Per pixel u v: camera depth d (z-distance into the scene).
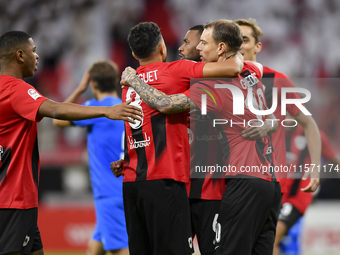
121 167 12.14
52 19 43.53
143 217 11.33
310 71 41.81
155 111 11.11
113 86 17.33
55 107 10.66
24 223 10.89
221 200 11.63
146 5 44.00
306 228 25.52
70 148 36.06
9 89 10.88
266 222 11.85
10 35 11.41
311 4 42.09
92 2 43.12
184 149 11.29
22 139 11.01
